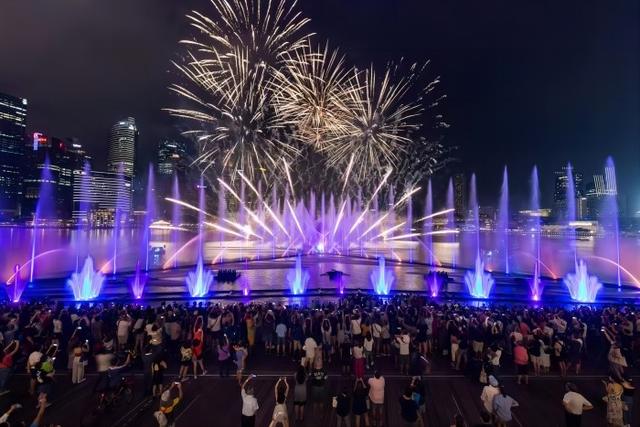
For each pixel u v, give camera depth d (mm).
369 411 13805
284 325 19656
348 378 17203
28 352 16766
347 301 27984
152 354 15320
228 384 16500
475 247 117938
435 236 187500
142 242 124562
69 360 17188
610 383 12820
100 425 13125
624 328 19109
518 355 16797
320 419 13742
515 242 159625
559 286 44219
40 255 80250
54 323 18656
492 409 12258
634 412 14484
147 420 13516
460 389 16203
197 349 17172
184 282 44469
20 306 23078
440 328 20219
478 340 17672
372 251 92750
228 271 45594
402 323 20016
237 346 16766
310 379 16297
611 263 77188
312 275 51094
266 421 13688
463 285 44969
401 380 16984
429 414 14242
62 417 13766
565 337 19016
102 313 20828
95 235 183375
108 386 13938
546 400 15328
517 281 47094
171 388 12227
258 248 96125
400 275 52406
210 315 20109
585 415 14258
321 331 18828
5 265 62312
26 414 13852
